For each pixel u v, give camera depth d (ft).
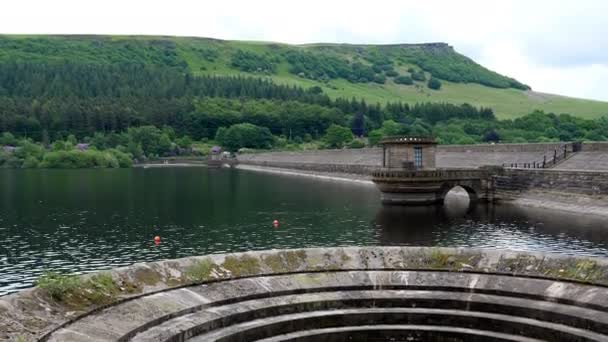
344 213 316.81
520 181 344.69
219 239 243.19
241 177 612.29
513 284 108.68
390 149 359.46
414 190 343.46
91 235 250.37
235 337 92.79
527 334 96.94
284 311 102.53
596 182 294.87
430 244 226.99
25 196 395.34
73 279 94.53
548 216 286.25
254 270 112.78
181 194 419.54
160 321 92.12
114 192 428.56
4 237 244.83
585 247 211.61
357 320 102.94
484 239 233.14
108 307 92.84
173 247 226.99
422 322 103.35
